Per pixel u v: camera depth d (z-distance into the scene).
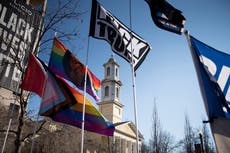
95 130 7.35
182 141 36.84
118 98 51.06
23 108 7.89
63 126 10.73
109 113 47.81
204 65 4.68
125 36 7.46
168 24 6.28
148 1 6.61
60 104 6.71
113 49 7.13
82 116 6.98
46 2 10.41
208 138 30.58
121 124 44.03
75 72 8.19
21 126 7.68
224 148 3.64
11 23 10.45
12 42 9.66
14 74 11.25
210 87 4.43
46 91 6.66
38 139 11.49
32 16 10.32
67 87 7.08
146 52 7.59
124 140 43.88
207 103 4.22
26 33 10.10
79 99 7.48
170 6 6.40
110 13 7.76
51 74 6.96
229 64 4.78
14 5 11.17
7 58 9.46
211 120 3.99
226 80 4.60
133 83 6.47
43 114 6.40
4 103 11.65
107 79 52.03
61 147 12.12
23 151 12.14
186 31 5.00
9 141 11.21
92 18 7.41
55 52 8.05
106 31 7.36
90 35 7.25
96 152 36.06
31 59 7.40
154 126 35.53
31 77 7.14
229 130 3.79
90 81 8.54
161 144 35.00
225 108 4.24
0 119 10.54
